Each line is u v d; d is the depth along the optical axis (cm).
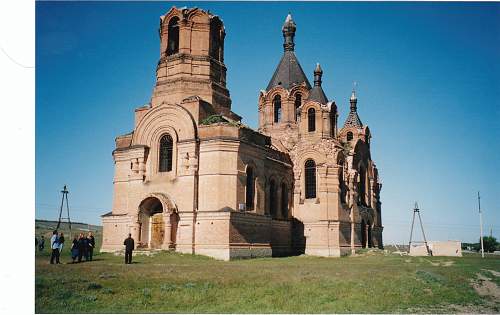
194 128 4112
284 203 5131
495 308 1897
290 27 6166
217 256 3797
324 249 4934
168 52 4594
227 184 3956
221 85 4612
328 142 5181
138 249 4025
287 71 5972
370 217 5856
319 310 1684
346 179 5347
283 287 2023
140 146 4309
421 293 2100
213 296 1819
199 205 3984
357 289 2064
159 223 4153
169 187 4116
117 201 4419
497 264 3778
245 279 2192
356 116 6419
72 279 1992
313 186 5197
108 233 4394
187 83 4394
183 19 4497
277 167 4959
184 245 3944
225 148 4006
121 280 2039
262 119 5922
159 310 1605
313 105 5353
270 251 4391
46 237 5788
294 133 5638
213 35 4669
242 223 4000
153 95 4506
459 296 2086
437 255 5900
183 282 2039
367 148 6122
